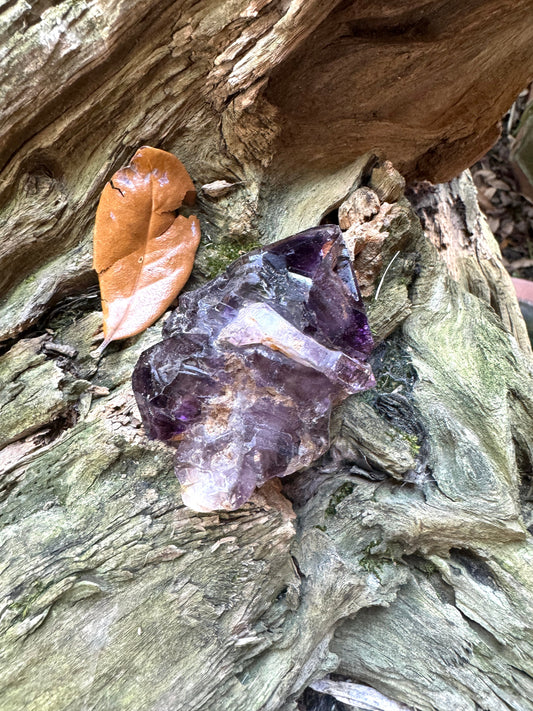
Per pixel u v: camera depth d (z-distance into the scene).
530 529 0.16
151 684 0.13
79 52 0.13
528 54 0.17
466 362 0.16
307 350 0.12
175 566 0.14
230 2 0.13
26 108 0.14
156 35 0.14
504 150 0.38
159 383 0.13
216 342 0.13
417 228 0.17
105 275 0.15
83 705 0.13
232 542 0.14
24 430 0.14
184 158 0.16
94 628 0.13
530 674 0.15
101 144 0.15
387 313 0.16
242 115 0.15
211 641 0.14
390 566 0.16
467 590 0.15
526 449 0.16
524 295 0.28
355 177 0.16
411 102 0.17
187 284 0.16
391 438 0.15
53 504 0.14
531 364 0.16
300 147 0.17
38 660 0.13
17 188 0.15
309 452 0.14
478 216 0.25
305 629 0.15
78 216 0.15
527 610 0.15
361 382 0.13
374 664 0.16
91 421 0.14
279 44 0.14
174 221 0.15
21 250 0.15
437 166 0.20
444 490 0.15
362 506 0.16
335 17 0.15
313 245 0.14
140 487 0.14
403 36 0.16
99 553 0.14
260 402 0.13
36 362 0.15
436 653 0.16
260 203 0.16
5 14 0.13
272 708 0.14
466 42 0.16
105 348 0.15
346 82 0.16
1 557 0.13
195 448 0.13
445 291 0.17
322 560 0.15
